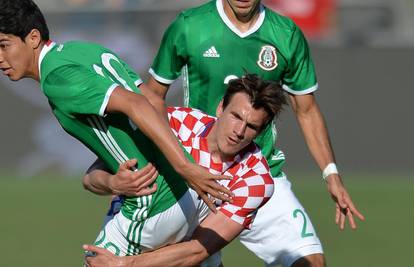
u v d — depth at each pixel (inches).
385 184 2005.4
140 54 2148.1
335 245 1392.7
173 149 608.1
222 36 843.4
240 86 660.1
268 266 889.5
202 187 617.3
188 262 679.7
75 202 1764.3
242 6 821.2
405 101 2127.2
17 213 1636.3
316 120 885.2
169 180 679.1
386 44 2256.4
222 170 690.8
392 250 1348.4
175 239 708.7
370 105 2130.9
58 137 2091.5
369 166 2135.8
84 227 1503.4
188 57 854.5
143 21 2162.9
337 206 853.8
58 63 635.5
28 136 2090.3
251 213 689.6
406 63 2129.7
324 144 877.8
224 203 684.7
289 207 872.9
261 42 847.1
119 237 709.3
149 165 656.4
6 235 1432.1
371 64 2128.4
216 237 679.1
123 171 655.8
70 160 2096.5
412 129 2130.9
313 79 875.4
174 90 1984.5
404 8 2561.5
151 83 885.8
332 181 860.6
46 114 2087.8
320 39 2379.4
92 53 660.1
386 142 2133.4
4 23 635.5
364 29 2488.9
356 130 2132.1
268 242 877.2
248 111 655.1
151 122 607.2
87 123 653.9
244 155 696.4
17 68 648.4
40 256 1262.3
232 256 1306.6
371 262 1251.8
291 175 2070.6
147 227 694.5
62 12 2156.7
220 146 671.1
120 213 706.2
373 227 1549.0
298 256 863.1
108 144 665.6
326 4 2377.0
